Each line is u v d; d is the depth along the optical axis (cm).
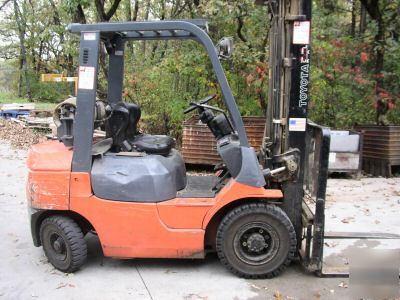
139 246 397
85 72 388
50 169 399
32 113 1612
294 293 374
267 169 403
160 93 1024
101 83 1006
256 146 812
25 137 1273
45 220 410
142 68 1122
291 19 395
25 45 2447
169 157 425
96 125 413
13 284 391
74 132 392
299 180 410
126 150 418
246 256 396
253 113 920
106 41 448
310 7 396
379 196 696
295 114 407
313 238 395
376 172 865
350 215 593
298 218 416
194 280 397
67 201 396
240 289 380
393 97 968
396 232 527
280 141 418
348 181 808
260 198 396
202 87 962
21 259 445
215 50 379
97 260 442
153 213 391
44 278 403
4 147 1138
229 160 394
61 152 409
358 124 953
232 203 403
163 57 1073
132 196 391
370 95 978
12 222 559
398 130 840
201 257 398
